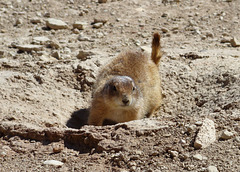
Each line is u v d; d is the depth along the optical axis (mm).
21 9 39562
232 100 17906
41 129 15555
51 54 28422
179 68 24672
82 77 23656
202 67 24484
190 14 39125
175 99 22406
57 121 18422
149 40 32375
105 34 33938
